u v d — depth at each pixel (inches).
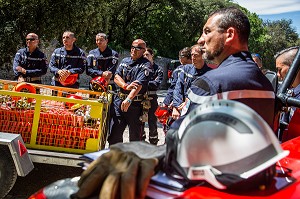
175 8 1346.0
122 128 224.1
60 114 185.9
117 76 224.1
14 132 187.0
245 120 64.3
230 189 66.5
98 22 790.5
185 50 251.3
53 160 181.8
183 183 70.6
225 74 79.4
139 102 222.2
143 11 1283.2
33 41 272.4
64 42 263.6
